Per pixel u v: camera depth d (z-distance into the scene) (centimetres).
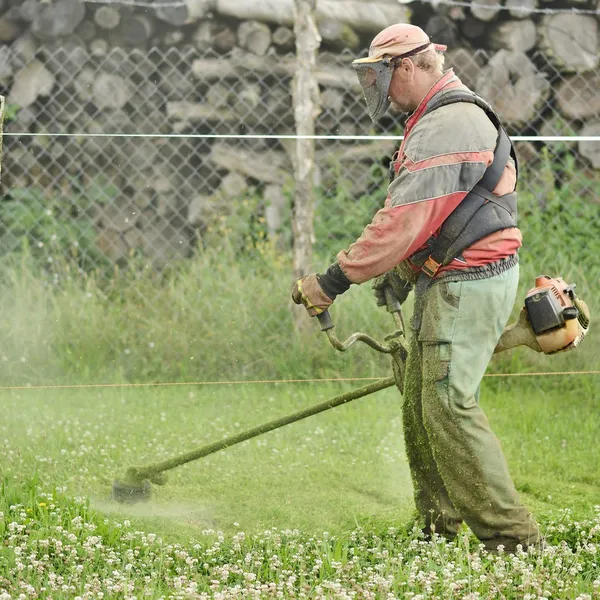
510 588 1202
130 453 1934
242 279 2962
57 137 3378
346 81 3388
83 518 1460
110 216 3366
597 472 1884
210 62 3338
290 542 1409
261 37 3325
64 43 3362
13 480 1666
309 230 2720
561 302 1341
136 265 3278
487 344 1319
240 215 3272
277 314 2778
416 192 1259
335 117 3403
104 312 2873
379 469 1902
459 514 1356
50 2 3303
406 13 3381
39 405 2367
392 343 1464
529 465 1927
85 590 1148
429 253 1329
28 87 3331
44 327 2770
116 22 3312
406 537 1460
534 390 2594
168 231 3378
